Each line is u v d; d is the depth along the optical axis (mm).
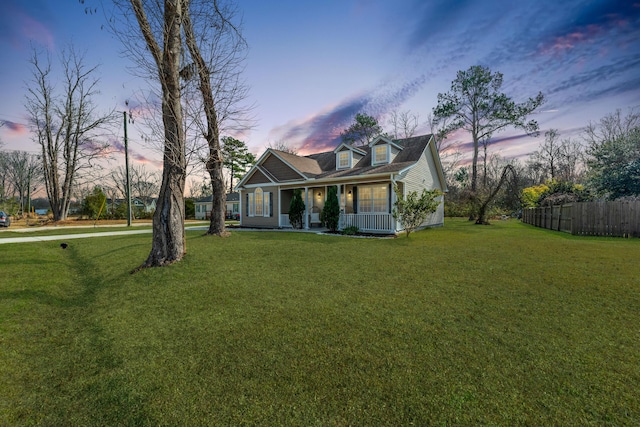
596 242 9062
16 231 14820
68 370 2623
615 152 16266
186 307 4043
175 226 6418
